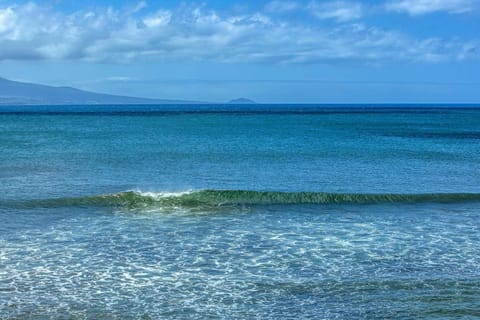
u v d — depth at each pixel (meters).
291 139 57.28
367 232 19.17
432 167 36.16
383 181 30.39
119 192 25.16
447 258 16.05
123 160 38.44
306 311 12.17
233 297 12.97
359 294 13.15
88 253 16.36
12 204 23.11
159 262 15.56
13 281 13.86
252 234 18.78
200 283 13.88
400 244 17.58
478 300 12.75
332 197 24.75
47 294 13.03
